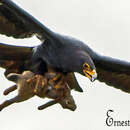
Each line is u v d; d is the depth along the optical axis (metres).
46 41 15.02
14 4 14.74
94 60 15.80
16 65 15.28
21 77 14.75
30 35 15.41
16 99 14.63
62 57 14.88
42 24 14.91
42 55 15.06
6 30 15.41
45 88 14.73
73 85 15.28
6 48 15.26
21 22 15.21
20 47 15.28
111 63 16.14
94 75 14.63
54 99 14.85
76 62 14.76
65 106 14.94
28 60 15.24
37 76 14.78
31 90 14.66
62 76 14.94
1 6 15.01
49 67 14.98
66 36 15.09
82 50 15.01
